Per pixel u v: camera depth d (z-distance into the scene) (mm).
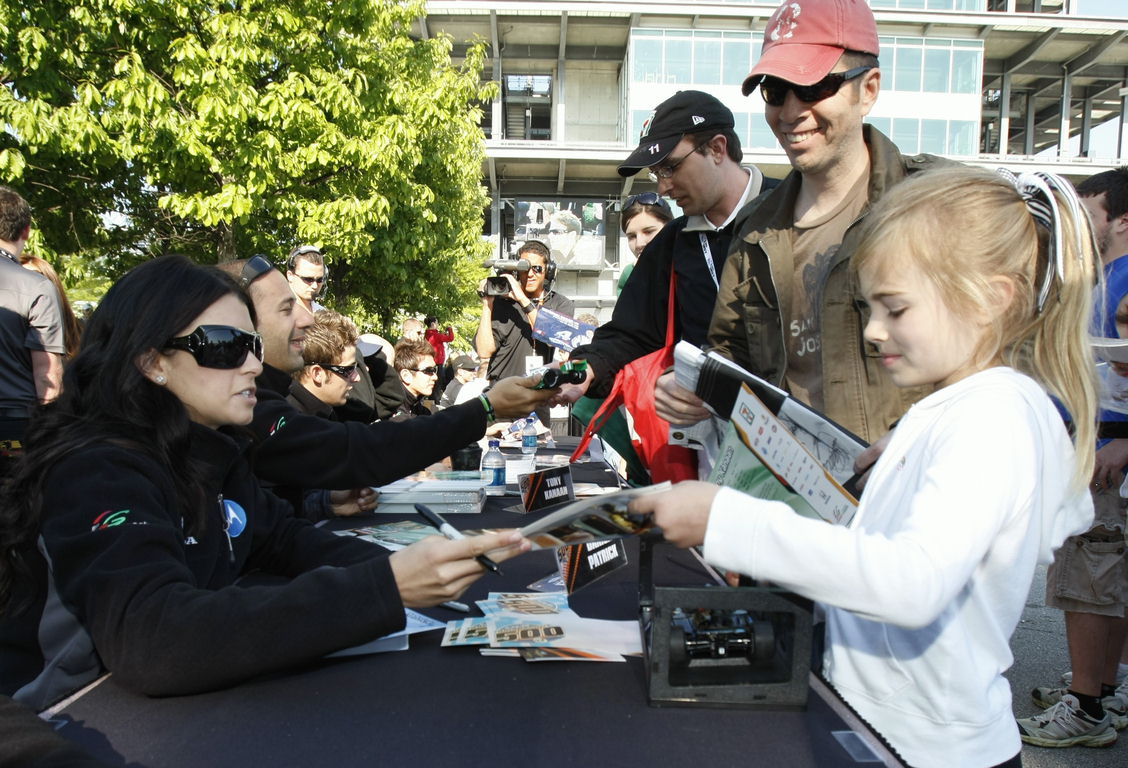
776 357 1728
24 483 1115
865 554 722
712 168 2074
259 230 8688
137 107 6621
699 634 897
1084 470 937
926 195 865
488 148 29141
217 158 7203
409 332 9609
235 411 1264
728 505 789
